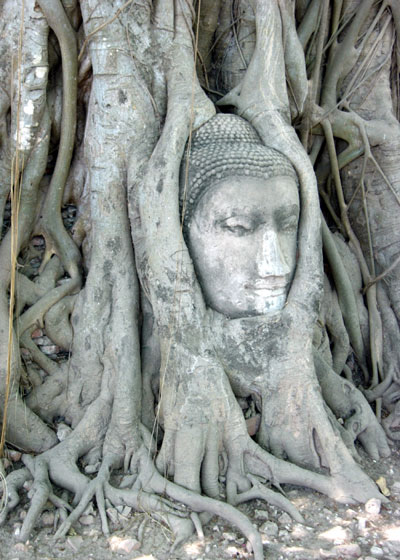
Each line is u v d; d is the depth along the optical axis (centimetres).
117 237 401
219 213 367
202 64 464
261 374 381
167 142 375
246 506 352
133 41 397
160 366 394
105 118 396
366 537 326
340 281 481
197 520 331
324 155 517
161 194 367
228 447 368
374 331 491
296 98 454
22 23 361
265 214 371
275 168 377
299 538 325
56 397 406
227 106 440
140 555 313
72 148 432
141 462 365
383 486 369
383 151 498
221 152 375
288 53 437
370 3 493
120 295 399
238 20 458
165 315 370
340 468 364
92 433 382
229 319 381
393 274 497
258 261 371
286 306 384
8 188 423
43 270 425
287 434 383
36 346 408
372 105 509
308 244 394
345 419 429
